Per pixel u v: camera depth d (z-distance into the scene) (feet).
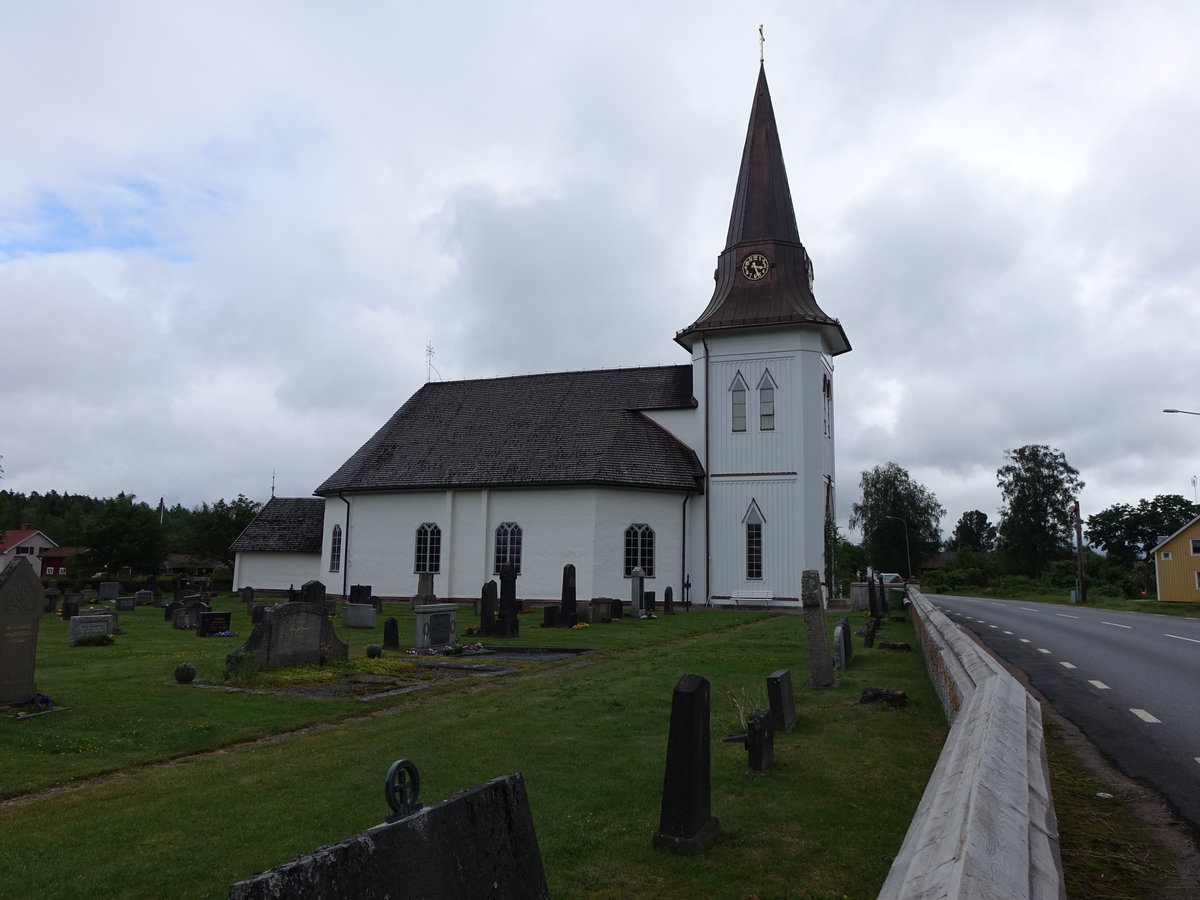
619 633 81.25
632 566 121.49
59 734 35.40
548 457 126.31
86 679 50.16
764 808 23.47
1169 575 201.16
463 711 39.55
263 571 159.84
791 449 122.31
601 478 119.75
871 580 82.38
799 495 121.08
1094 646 63.52
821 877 18.88
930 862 9.67
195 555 229.25
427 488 128.57
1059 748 28.84
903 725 33.53
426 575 96.84
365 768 28.91
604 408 134.00
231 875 19.85
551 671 55.31
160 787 27.40
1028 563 280.92
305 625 54.54
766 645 66.08
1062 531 277.23
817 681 43.29
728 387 126.52
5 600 40.40
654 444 127.65
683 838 20.51
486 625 78.69
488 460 129.39
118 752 32.73
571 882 18.67
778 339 124.98
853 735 31.94
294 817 23.75
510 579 78.89
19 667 40.81
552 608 88.63
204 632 78.95
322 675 51.34
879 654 58.44
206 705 41.93
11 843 22.02
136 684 48.21
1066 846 18.98
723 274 134.41
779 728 32.76
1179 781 24.31
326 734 35.78
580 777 27.20
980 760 13.80
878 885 18.44
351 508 134.92
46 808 25.43
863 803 23.82
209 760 31.73
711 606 122.11
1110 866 17.71
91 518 193.67
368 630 85.61
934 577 289.33
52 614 110.93
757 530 122.31
